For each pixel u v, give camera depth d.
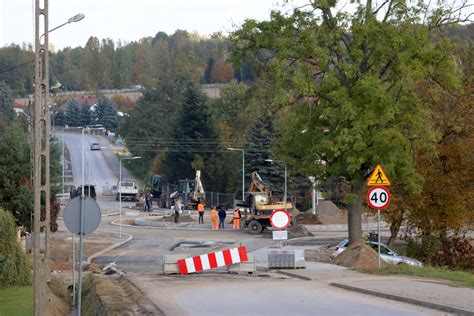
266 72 52.81
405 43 49.88
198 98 155.75
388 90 51.19
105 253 68.06
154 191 158.25
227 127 167.75
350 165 50.25
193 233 92.56
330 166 53.47
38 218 28.53
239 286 34.94
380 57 50.56
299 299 28.44
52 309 31.58
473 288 29.92
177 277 41.25
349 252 48.94
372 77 49.22
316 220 99.75
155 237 86.56
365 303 26.55
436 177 56.28
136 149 192.75
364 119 49.34
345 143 50.09
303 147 53.34
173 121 164.50
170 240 81.94
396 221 59.84
